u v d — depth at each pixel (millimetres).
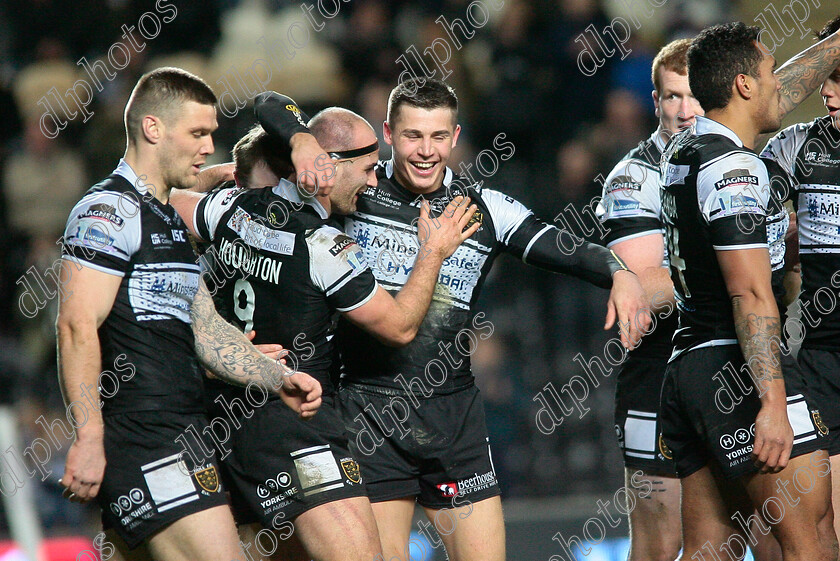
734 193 11312
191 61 30062
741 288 11289
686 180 11867
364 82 30609
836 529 12961
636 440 14227
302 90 30156
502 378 24250
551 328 25172
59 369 10992
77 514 21484
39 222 28453
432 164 12852
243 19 30594
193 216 12828
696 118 12219
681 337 12562
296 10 30953
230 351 11977
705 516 12727
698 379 12047
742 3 30031
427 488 13258
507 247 13453
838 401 13320
